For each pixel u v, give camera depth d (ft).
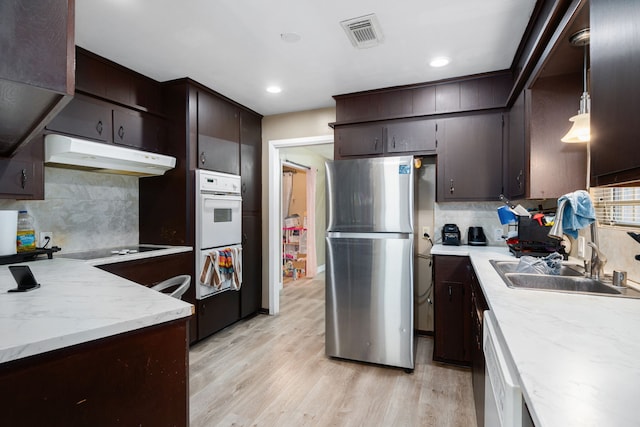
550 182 6.31
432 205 10.61
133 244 10.03
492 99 8.92
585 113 5.23
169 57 8.04
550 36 5.21
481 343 5.08
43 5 2.65
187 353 3.51
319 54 7.91
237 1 5.90
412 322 8.18
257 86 9.85
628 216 5.10
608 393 1.97
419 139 9.66
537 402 1.88
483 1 5.92
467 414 6.43
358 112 10.36
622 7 2.55
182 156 9.42
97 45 7.45
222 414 6.44
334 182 8.82
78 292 3.98
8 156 6.51
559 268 5.79
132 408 3.07
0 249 6.48
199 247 9.48
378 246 8.41
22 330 2.67
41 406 2.54
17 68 2.52
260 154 12.78
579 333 2.94
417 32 6.96
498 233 9.81
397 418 6.33
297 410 6.59
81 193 8.80
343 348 8.77
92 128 7.88
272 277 12.61
